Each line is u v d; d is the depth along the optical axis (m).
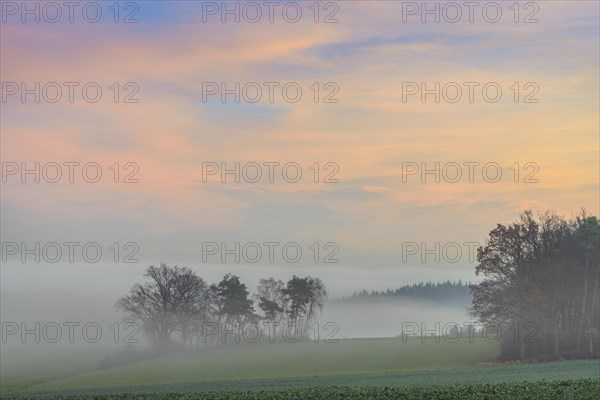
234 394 53.53
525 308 91.81
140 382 84.94
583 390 48.09
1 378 95.06
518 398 44.47
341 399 47.31
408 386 58.72
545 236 95.94
